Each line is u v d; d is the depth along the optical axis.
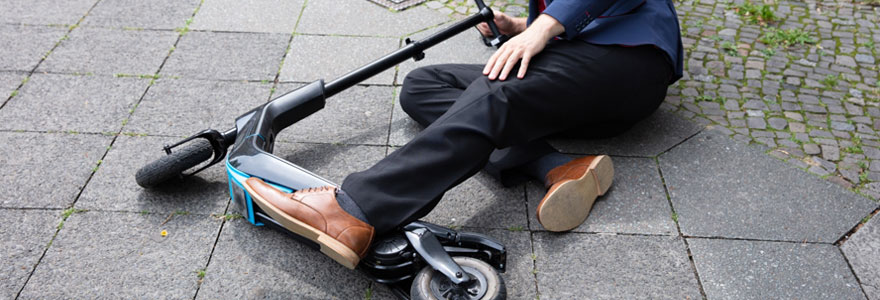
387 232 1.96
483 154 2.10
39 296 2.02
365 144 2.77
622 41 2.32
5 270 2.11
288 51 3.47
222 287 2.08
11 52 3.37
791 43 3.67
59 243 2.22
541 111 2.23
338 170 2.61
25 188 2.46
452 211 2.40
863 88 3.27
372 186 1.94
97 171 2.56
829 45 3.67
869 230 2.35
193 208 2.39
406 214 1.96
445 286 1.84
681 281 2.14
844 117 3.03
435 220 2.36
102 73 3.22
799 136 2.87
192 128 2.84
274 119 2.37
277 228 2.08
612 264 2.19
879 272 2.19
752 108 3.07
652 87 2.44
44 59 3.33
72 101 3.00
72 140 2.74
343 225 1.85
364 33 3.67
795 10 4.07
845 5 4.14
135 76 3.21
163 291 2.05
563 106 2.27
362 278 2.12
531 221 2.36
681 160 2.69
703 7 4.07
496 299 1.79
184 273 2.12
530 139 2.25
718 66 3.43
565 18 2.23
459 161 2.05
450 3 4.05
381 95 3.11
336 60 3.40
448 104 2.54
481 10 2.78
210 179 2.54
